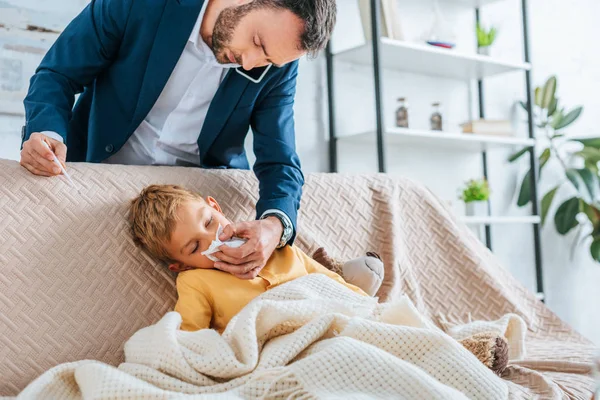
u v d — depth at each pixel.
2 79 1.91
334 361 0.82
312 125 2.60
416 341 0.92
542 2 3.47
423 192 1.76
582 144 3.42
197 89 1.42
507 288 1.69
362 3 2.50
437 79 3.00
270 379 0.82
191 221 1.14
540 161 3.26
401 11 2.88
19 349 1.02
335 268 1.34
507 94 3.25
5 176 1.12
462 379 0.88
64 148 1.17
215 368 0.86
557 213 3.23
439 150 2.98
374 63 2.40
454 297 1.63
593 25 3.65
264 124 1.44
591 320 3.50
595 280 3.55
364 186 1.66
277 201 1.27
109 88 1.40
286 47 1.14
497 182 3.20
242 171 1.48
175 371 0.88
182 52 1.35
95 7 1.35
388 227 1.62
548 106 3.22
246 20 1.12
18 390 1.01
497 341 1.08
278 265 1.24
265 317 0.96
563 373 1.21
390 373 0.81
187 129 1.48
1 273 1.05
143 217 1.16
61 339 1.07
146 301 1.17
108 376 0.80
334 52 2.63
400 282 1.56
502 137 2.84
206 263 1.15
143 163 1.50
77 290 1.11
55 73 1.30
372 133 2.46
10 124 1.94
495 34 2.93
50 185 1.16
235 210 1.38
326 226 1.54
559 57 3.51
